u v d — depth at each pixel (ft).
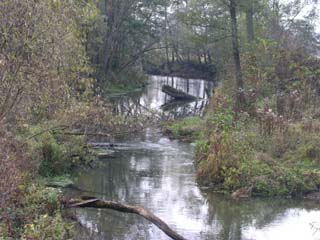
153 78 206.28
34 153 41.60
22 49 28.68
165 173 51.37
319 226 36.06
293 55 81.66
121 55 154.71
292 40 93.81
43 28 29.55
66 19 33.06
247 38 90.53
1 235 26.58
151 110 92.68
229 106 70.79
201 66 209.77
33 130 42.60
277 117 56.24
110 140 66.74
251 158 47.73
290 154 50.67
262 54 81.71
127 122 59.36
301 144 51.57
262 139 52.95
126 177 49.06
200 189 45.85
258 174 45.68
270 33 95.71
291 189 44.55
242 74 80.59
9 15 28.09
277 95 68.90
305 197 44.06
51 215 33.83
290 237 33.94
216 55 122.21
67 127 44.80
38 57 29.86
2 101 28.63
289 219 37.93
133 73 167.63
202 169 48.16
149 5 147.54
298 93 68.64
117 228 34.40
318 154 49.39
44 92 31.37
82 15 37.99
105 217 36.63
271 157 49.67
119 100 122.01
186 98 137.80
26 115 32.22
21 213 30.09
